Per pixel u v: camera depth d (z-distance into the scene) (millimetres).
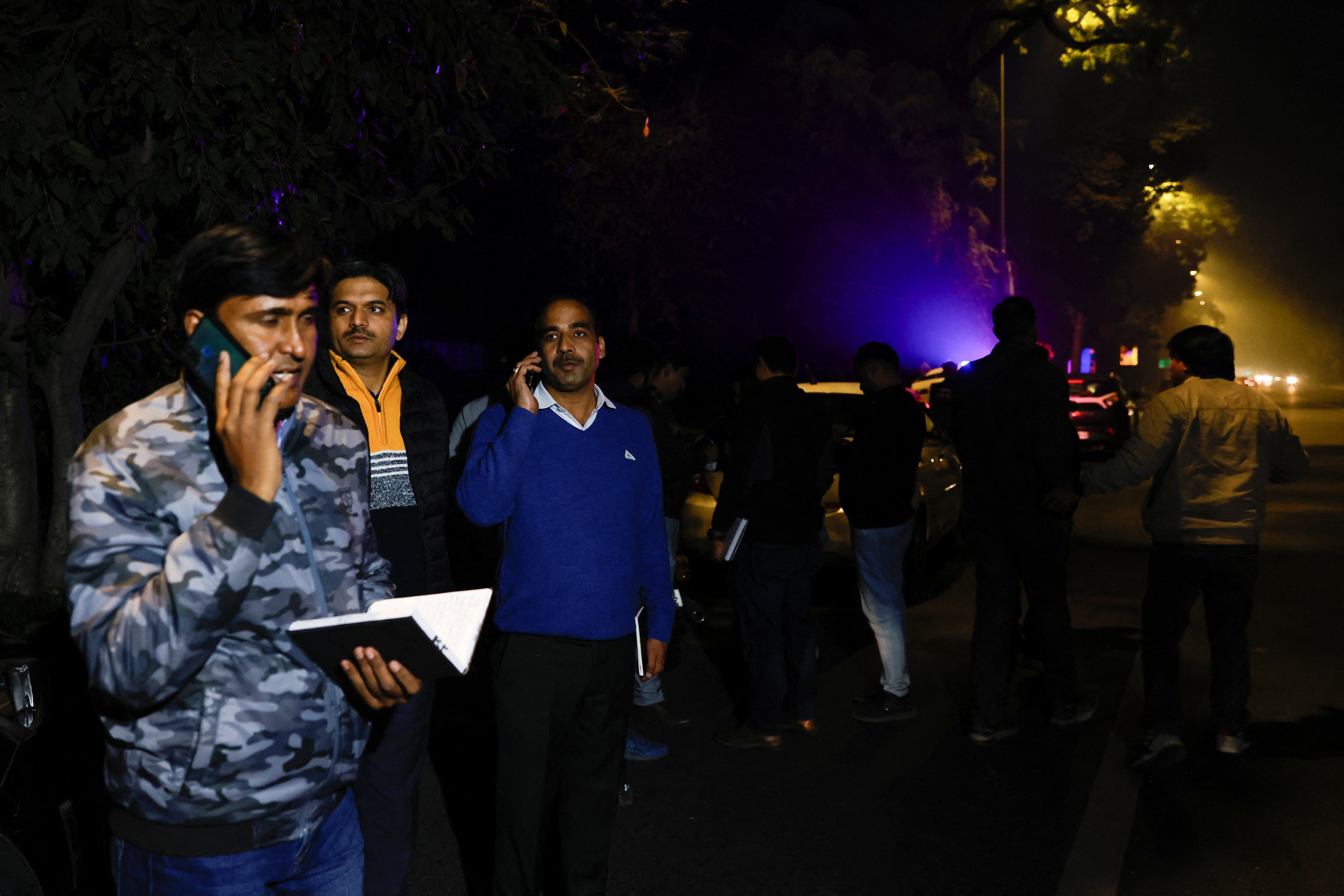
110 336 7523
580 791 3209
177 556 1512
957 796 4410
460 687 5773
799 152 22922
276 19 5473
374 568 2094
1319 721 5289
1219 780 4555
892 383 5270
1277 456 4605
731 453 4840
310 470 1834
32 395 7992
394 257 15383
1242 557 4539
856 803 4340
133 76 4695
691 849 3934
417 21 5824
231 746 1697
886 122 24031
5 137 4586
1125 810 4258
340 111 5781
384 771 2912
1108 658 6535
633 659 3254
